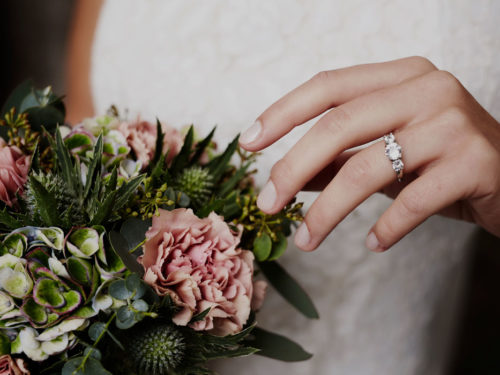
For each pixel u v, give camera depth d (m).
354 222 0.43
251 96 0.43
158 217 0.28
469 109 0.29
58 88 1.23
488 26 0.41
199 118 0.44
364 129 0.29
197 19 0.43
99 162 0.29
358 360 0.46
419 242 0.45
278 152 0.42
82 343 0.27
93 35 0.49
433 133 0.29
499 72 0.42
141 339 0.27
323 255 0.43
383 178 0.29
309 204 0.42
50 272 0.26
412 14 0.41
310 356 0.33
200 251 0.29
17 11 1.20
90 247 0.27
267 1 0.41
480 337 0.89
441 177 0.28
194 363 0.29
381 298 0.45
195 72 0.44
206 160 0.35
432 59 0.41
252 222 0.32
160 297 0.27
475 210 0.34
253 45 0.42
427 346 0.50
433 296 0.48
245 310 0.29
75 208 0.29
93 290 0.27
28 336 0.26
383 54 0.41
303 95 0.30
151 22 0.44
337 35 0.41
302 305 0.35
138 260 0.28
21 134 0.33
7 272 0.26
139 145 0.32
